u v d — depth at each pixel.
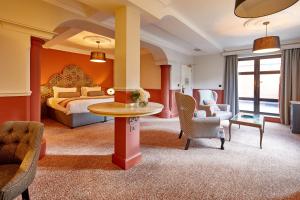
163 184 1.96
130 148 2.38
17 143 1.60
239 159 2.63
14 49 2.23
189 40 4.56
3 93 2.14
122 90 2.38
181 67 6.27
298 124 4.00
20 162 1.53
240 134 3.93
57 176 2.10
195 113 3.32
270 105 5.47
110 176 2.12
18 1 2.19
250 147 3.12
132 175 2.15
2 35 2.13
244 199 1.72
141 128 4.43
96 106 2.30
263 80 5.56
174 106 6.14
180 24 3.44
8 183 1.17
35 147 1.43
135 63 2.45
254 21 3.53
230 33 4.34
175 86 6.09
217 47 5.46
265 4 1.61
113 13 2.53
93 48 6.12
